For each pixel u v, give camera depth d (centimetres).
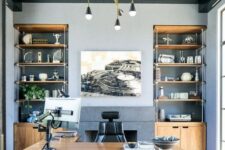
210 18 624
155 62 650
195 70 667
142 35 644
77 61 643
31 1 641
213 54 601
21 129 617
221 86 577
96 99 642
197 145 623
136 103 642
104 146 384
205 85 647
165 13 648
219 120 577
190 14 650
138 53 641
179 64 640
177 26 629
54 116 380
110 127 470
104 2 644
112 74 640
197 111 666
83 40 643
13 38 623
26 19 641
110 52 641
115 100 642
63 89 649
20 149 614
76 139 445
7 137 582
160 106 666
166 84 668
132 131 638
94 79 640
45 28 637
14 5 616
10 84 600
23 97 644
